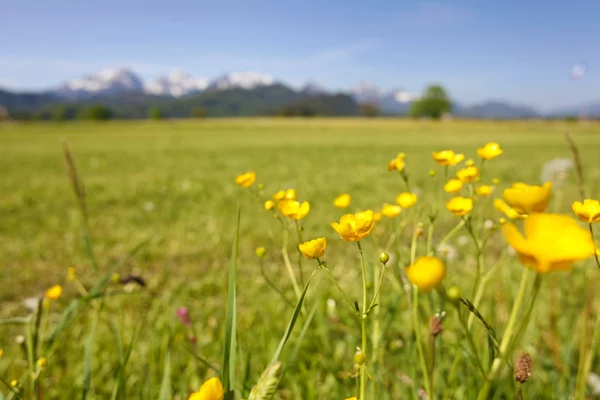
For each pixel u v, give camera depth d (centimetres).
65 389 191
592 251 36
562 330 206
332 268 357
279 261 395
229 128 6188
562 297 257
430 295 136
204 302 296
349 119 9638
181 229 521
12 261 411
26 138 3503
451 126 6419
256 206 656
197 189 857
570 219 40
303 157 1680
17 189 868
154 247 450
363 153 1881
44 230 529
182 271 373
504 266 259
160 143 2838
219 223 547
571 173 937
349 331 183
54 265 400
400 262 133
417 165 1281
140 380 181
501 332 159
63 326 139
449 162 130
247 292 312
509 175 985
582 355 134
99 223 564
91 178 1055
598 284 253
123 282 143
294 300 274
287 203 111
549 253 36
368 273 158
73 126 7281
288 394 181
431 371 82
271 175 1089
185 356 210
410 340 142
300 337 111
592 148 2033
